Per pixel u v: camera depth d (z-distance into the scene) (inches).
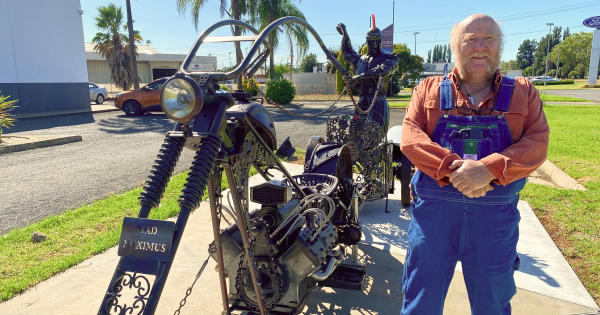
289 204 103.1
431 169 73.3
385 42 684.1
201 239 162.6
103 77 1663.4
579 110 737.6
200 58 1807.3
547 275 130.4
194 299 120.3
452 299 118.3
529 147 70.6
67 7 677.3
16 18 613.6
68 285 126.7
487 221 73.8
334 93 1531.7
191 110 63.7
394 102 970.7
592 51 2188.7
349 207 141.6
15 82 622.2
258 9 887.7
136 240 60.1
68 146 379.6
